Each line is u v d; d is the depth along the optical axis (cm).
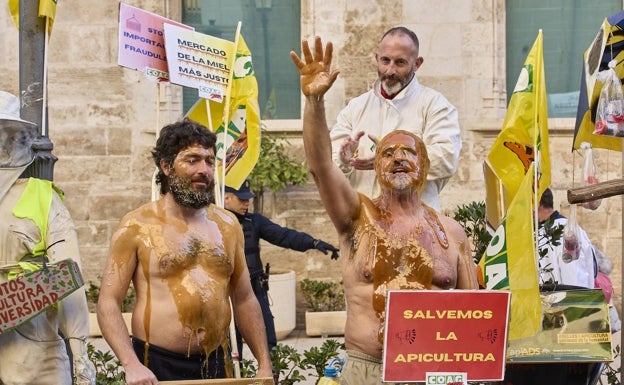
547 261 722
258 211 1227
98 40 1247
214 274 556
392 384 533
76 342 575
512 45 1255
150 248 549
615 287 1210
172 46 702
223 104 746
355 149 673
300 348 1095
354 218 557
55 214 584
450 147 715
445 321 475
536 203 641
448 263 553
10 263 573
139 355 549
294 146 1246
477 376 477
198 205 554
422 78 1234
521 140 679
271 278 1138
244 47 745
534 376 628
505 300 477
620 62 668
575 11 1254
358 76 1232
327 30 1235
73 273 557
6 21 1255
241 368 704
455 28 1230
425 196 724
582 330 611
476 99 1231
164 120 1242
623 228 680
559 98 1259
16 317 558
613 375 742
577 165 1224
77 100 1247
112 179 1248
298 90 1271
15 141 580
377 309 543
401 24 1230
